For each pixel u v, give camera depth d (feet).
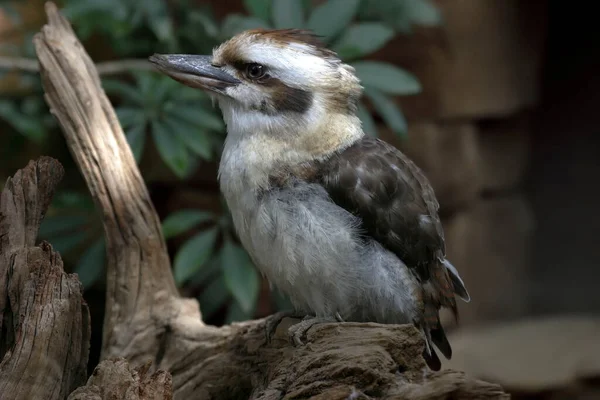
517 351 46.09
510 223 52.34
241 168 21.89
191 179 38.91
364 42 30.35
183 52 33.88
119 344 23.68
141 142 29.37
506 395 17.48
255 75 22.30
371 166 22.09
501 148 50.75
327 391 17.89
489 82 46.26
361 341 18.90
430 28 42.45
